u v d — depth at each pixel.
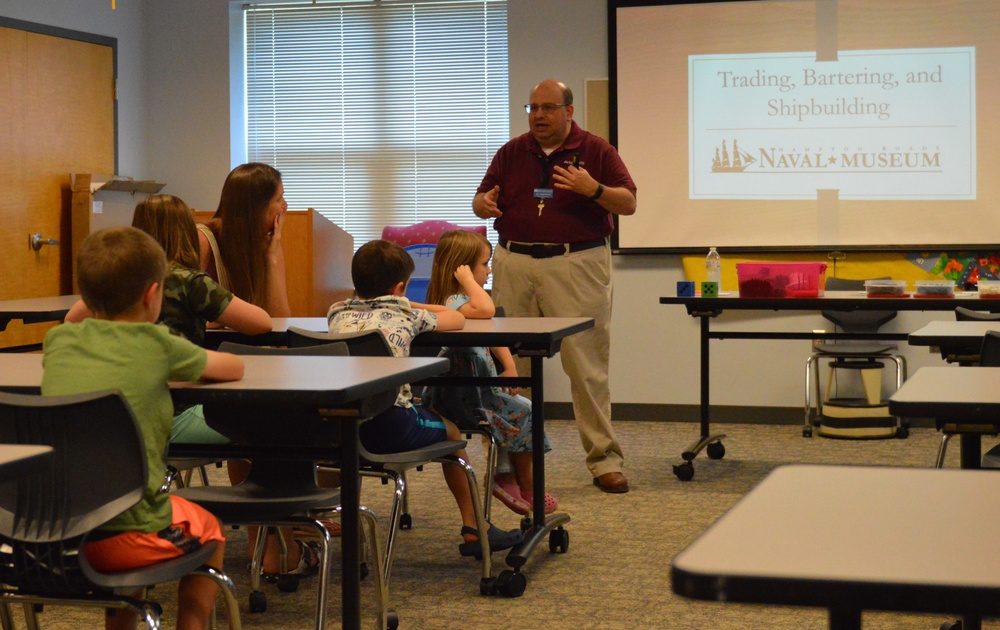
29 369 1.91
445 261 3.25
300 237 5.26
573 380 4.07
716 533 0.74
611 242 5.96
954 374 1.80
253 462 2.13
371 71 6.49
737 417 5.91
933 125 5.65
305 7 6.52
